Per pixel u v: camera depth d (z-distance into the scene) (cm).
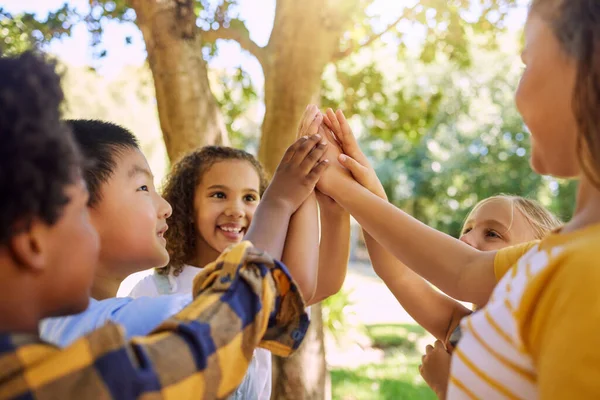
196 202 222
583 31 74
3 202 64
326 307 669
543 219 185
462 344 84
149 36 281
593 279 63
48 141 68
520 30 437
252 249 91
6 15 378
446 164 1686
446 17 425
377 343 844
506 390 76
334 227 150
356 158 142
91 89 1338
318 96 315
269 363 179
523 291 73
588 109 74
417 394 607
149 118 1408
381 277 150
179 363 73
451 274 121
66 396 64
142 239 130
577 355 61
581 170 78
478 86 1609
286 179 126
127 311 109
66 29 399
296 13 304
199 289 92
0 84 68
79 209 76
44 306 73
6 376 63
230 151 234
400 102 545
